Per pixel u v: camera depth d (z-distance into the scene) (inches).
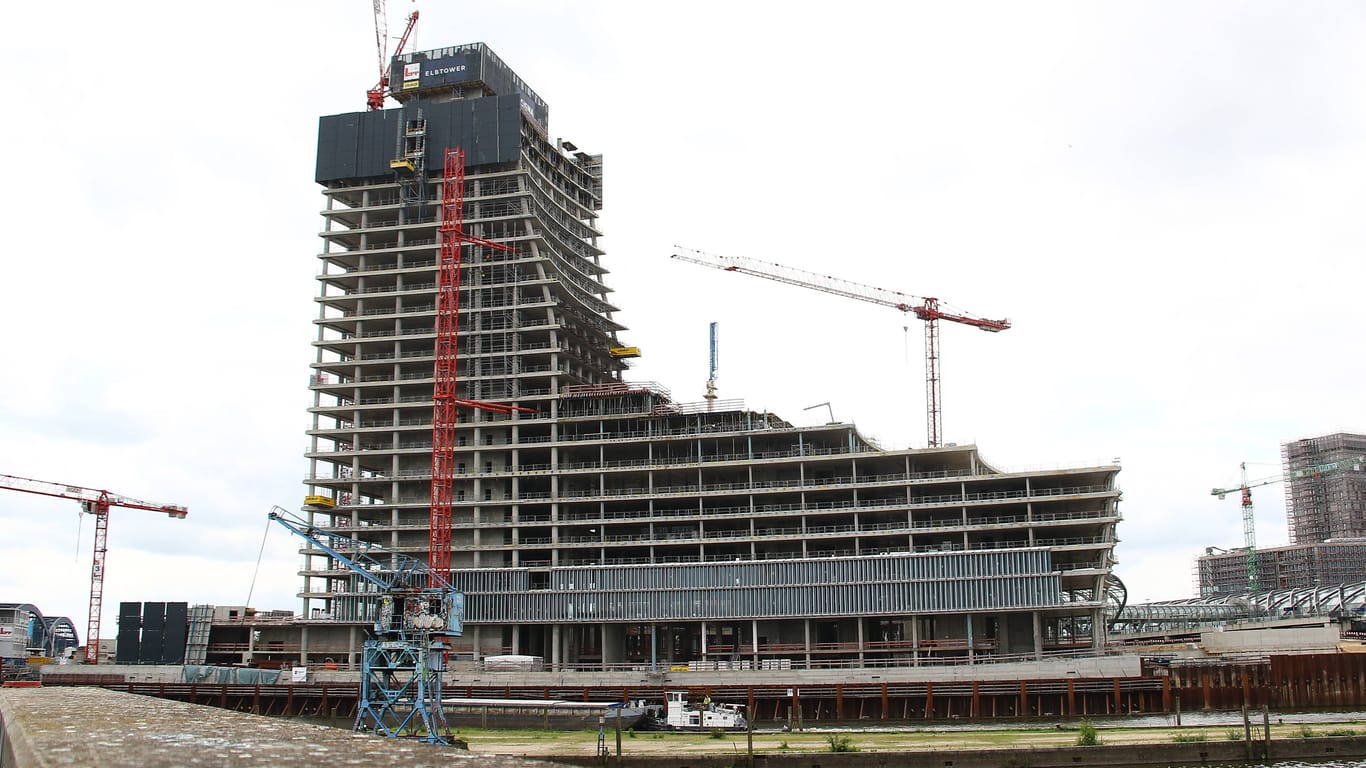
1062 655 6353.3
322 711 6018.7
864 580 6825.8
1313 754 3358.8
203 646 7765.8
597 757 3378.4
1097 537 6879.9
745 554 7372.1
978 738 3791.8
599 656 7628.0
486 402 7608.3
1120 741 3489.2
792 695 5467.5
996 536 7066.9
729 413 7495.1
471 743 3885.3
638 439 7450.8
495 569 7450.8
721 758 3319.4
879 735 4050.2
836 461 7190.0
